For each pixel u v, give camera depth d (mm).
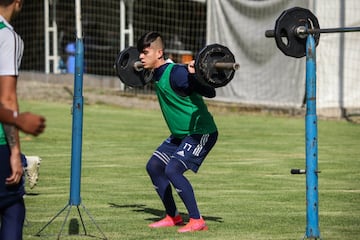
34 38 70875
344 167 33531
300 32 16297
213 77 17766
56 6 68688
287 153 38000
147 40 20219
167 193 21125
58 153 36812
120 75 21297
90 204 24578
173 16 66312
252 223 21672
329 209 23828
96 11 68500
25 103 57375
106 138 43000
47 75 65750
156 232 20438
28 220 21719
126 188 27781
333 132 46812
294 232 20469
